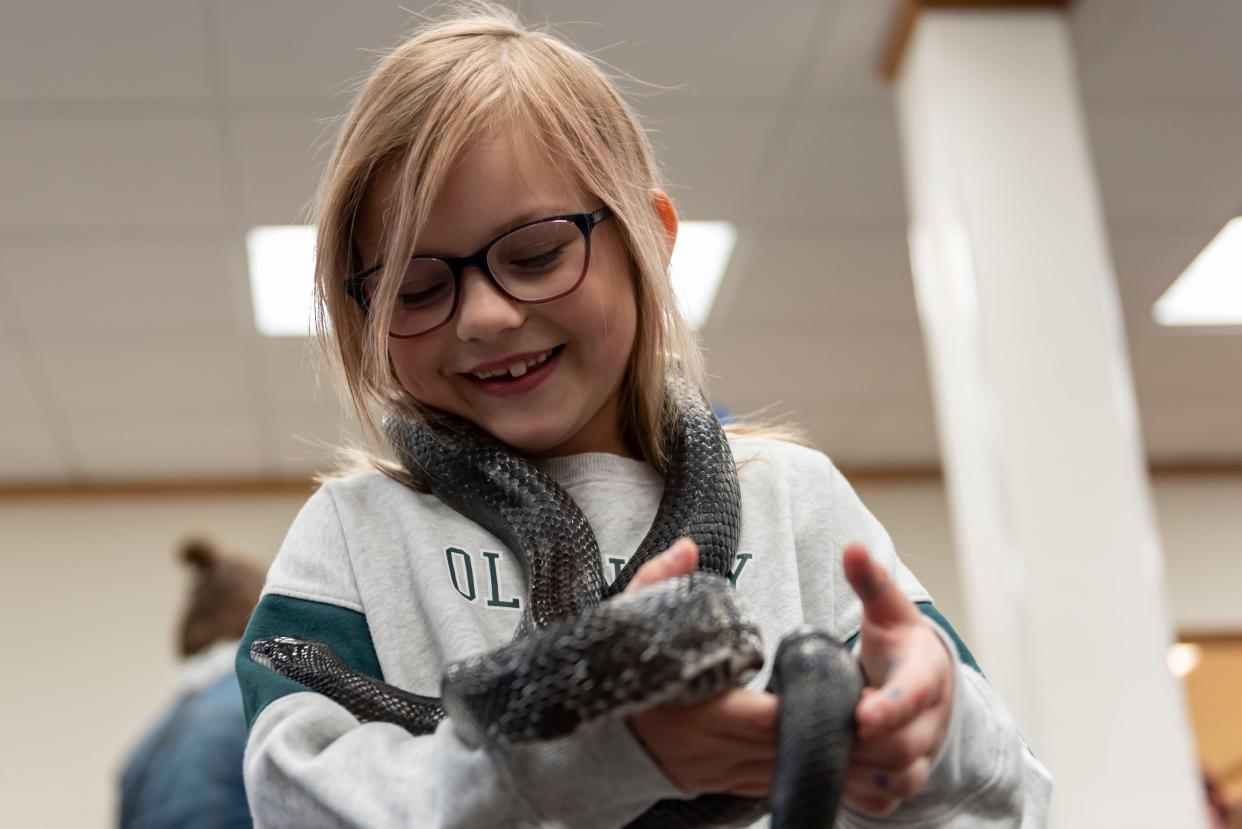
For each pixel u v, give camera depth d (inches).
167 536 263.6
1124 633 127.1
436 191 40.3
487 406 43.0
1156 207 187.5
